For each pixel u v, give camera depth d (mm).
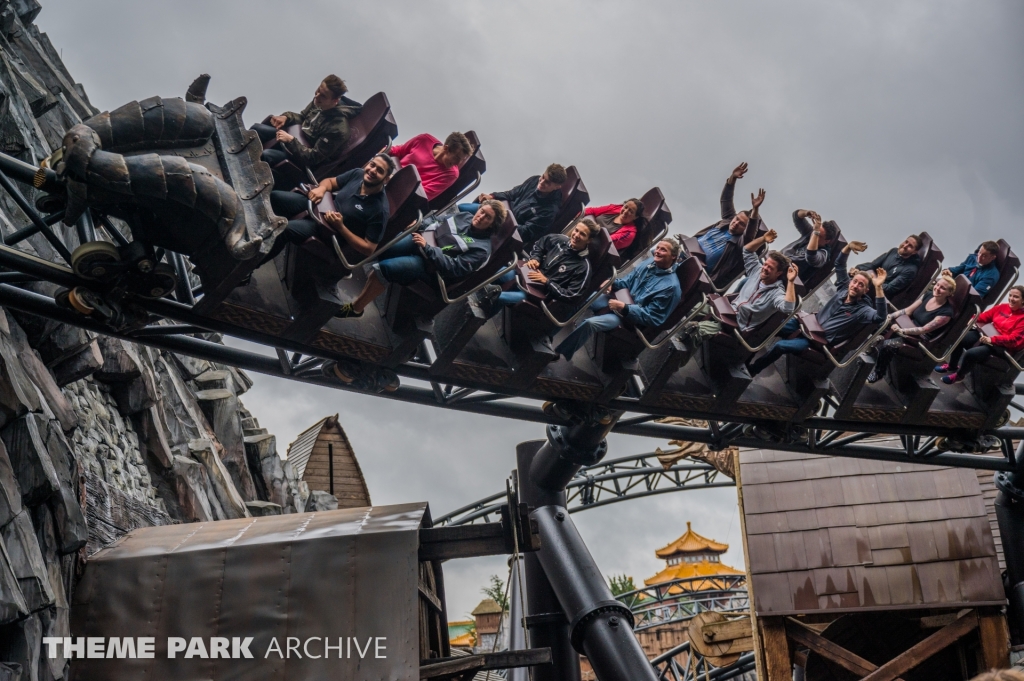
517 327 11367
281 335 10047
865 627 21234
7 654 9703
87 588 11672
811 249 13297
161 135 8797
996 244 14508
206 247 8789
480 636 52969
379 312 10891
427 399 12547
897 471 20062
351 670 11242
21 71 17484
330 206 9430
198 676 11289
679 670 27578
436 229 10312
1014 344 14586
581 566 15219
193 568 11812
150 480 16828
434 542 12680
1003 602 18328
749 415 13812
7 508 10039
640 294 11852
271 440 24969
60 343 13109
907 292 14180
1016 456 17812
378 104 10250
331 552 11797
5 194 14055
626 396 13023
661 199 11906
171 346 10492
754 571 19406
